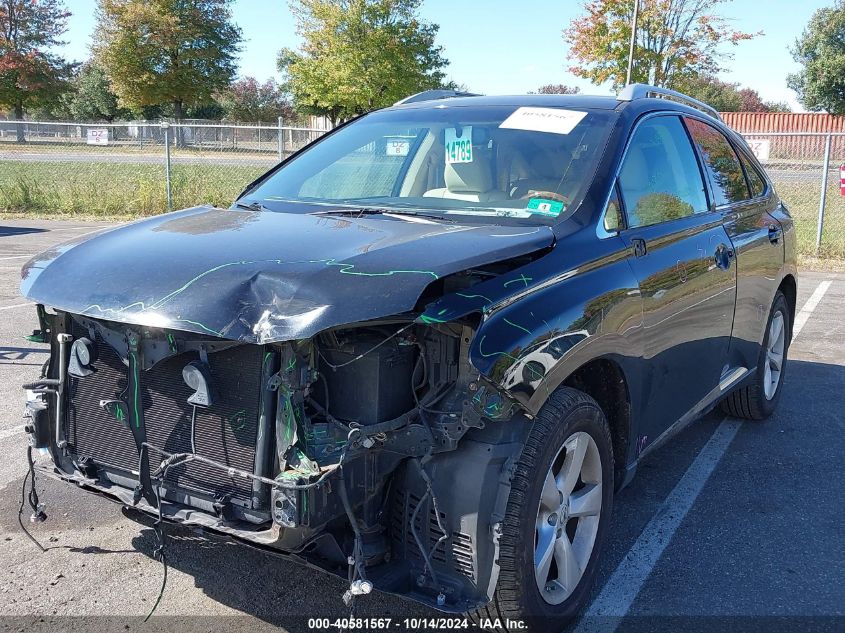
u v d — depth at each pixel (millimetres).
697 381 4020
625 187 3482
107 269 2699
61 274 2791
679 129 4234
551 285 2793
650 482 4445
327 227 3051
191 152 24078
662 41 24484
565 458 2900
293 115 72875
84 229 14656
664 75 24922
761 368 5145
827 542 3756
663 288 3418
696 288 3766
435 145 3854
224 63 52219
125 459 2797
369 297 2328
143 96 50281
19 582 3273
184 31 49125
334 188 3879
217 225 3148
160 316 2414
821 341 7738
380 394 2492
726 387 4508
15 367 6195
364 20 37062
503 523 2551
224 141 24625
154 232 3070
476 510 2514
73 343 2836
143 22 48312
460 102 4234
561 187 3361
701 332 3924
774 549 3682
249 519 2500
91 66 74188
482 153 3680
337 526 2533
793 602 3240
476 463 2537
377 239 2824
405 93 38031
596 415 2990
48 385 2936
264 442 2447
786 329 5617
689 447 4996
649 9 24047
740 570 3488
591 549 3100
